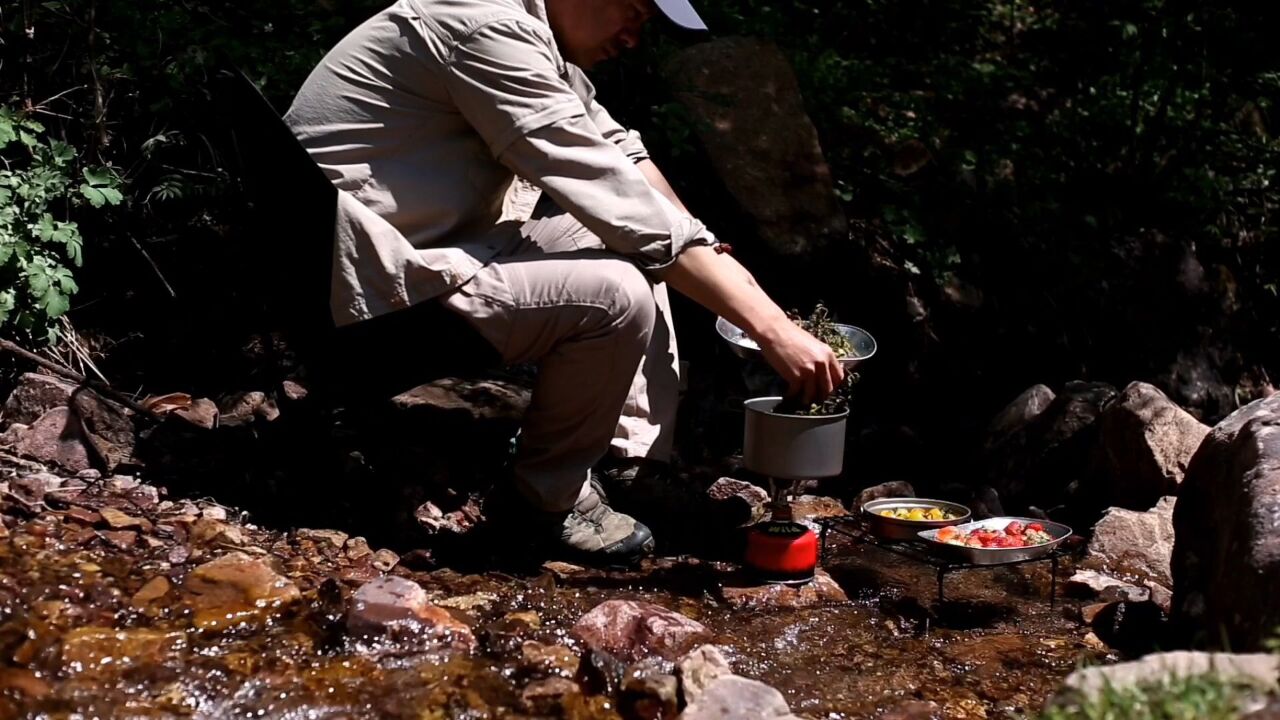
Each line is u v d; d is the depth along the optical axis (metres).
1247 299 6.54
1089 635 3.24
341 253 3.11
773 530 3.42
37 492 3.40
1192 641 3.02
